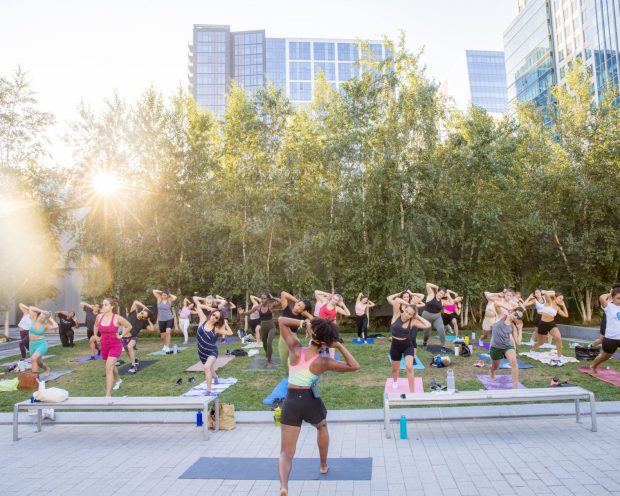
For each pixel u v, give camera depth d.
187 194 20.88
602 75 55.06
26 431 7.17
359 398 8.18
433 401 6.23
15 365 12.62
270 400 8.00
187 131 21.23
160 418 7.38
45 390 6.95
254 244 20.62
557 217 19.20
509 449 5.61
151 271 19.97
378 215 19.22
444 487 4.58
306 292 20.09
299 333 18.67
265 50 126.25
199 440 6.46
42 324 10.96
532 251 20.72
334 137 19.25
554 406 7.06
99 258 20.70
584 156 18.86
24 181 21.34
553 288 19.31
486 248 19.03
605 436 5.92
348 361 4.61
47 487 4.95
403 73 20.17
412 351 8.05
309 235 19.84
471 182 19.27
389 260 19.06
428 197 19.20
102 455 5.96
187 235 20.23
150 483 4.98
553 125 20.14
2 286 20.97
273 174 20.44
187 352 14.52
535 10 68.19
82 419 7.41
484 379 9.05
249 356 12.99
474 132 18.92
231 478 5.04
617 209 18.11
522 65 72.31
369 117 19.62
